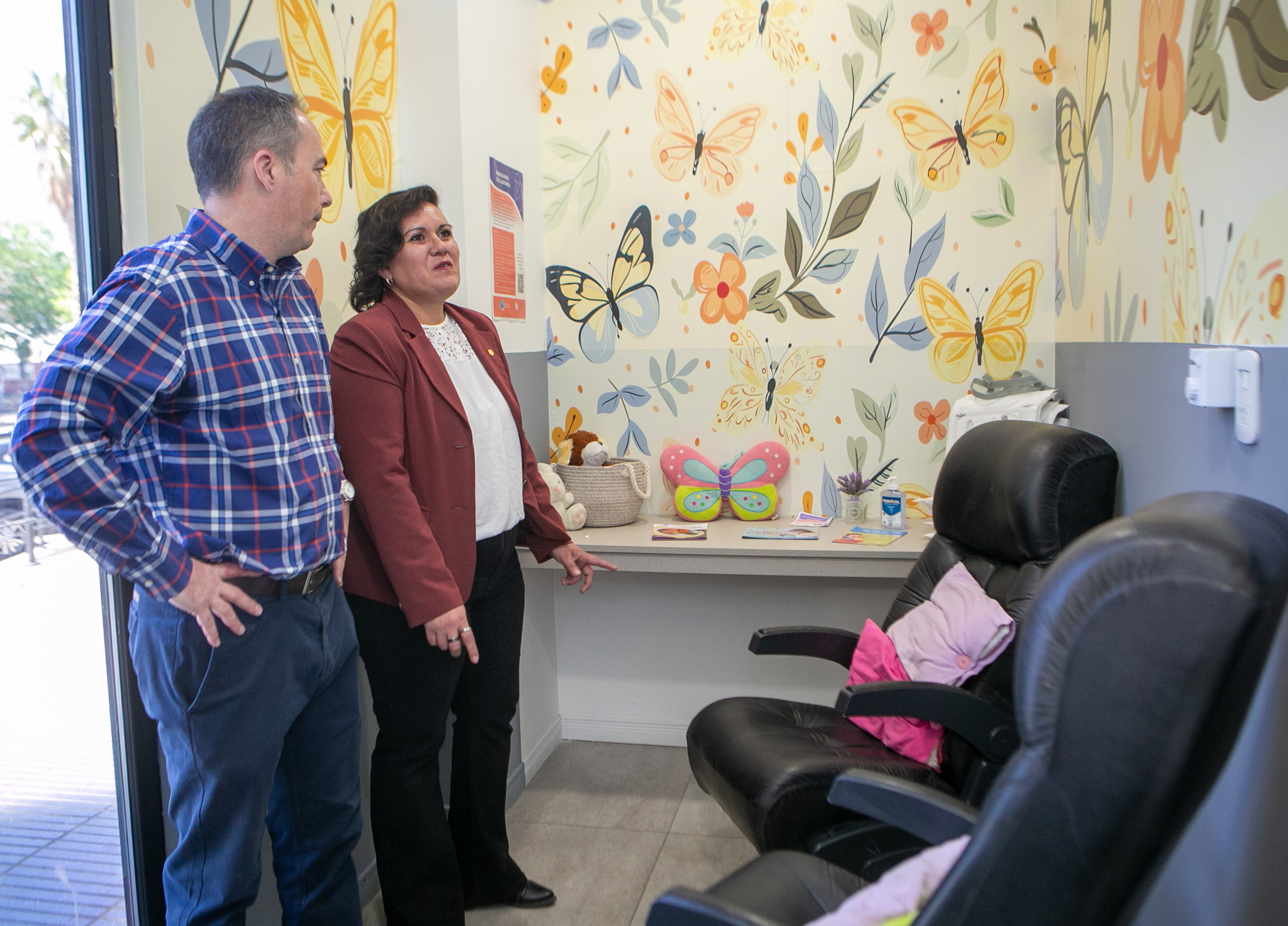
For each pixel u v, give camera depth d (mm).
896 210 2738
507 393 2059
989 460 1955
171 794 1410
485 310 2477
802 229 2797
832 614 2879
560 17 2871
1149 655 639
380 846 1887
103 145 1462
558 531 2201
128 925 1587
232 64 1716
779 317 2836
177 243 1341
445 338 1962
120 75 1486
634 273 2912
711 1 2779
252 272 1401
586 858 2330
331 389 1698
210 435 1333
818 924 918
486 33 2465
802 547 2455
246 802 1394
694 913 978
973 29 2643
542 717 2906
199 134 1386
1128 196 1956
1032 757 701
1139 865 695
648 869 2271
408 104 2334
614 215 2904
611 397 2971
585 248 2932
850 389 2818
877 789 1197
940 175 2703
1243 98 1336
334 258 2059
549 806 2611
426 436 1796
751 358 2867
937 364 2760
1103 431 2143
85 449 1182
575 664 3062
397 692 1832
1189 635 624
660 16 2812
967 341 2734
